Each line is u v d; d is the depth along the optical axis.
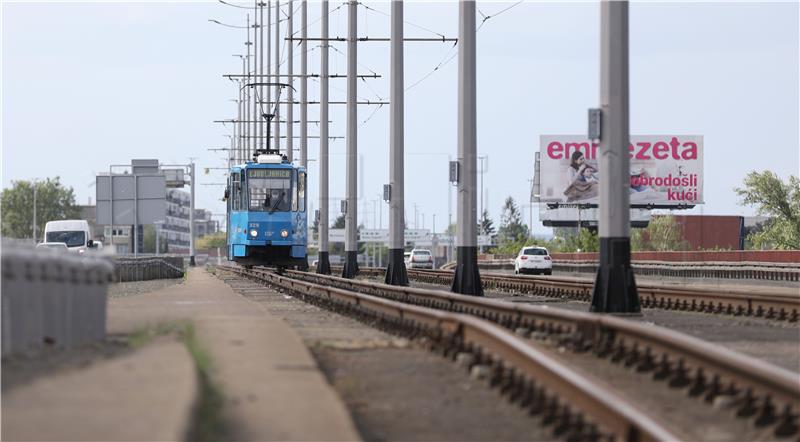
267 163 162.62
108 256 54.59
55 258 46.91
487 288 155.50
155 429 25.95
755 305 82.06
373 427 32.72
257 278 171.00
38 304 45.78
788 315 74.94
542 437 31.12
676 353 43.97
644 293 99.94
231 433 29.09
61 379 34.75
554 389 35.81
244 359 44.12
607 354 49.38
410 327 59.66
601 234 77.62
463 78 103.06
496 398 37.75
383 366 46.47
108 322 62.94
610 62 76.88
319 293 101.19
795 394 32.66
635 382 42.00
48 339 46.59
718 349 39.97
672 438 26.33
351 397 38.00
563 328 57.91
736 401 35.16
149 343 48.38
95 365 39.56
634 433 28.36
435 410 35.53
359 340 57.72
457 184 103.31
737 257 197.75
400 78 138.25
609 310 76.69
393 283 136.12
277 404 33.28
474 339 48.75
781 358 50.94
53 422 27.08
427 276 194.88
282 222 160.50
